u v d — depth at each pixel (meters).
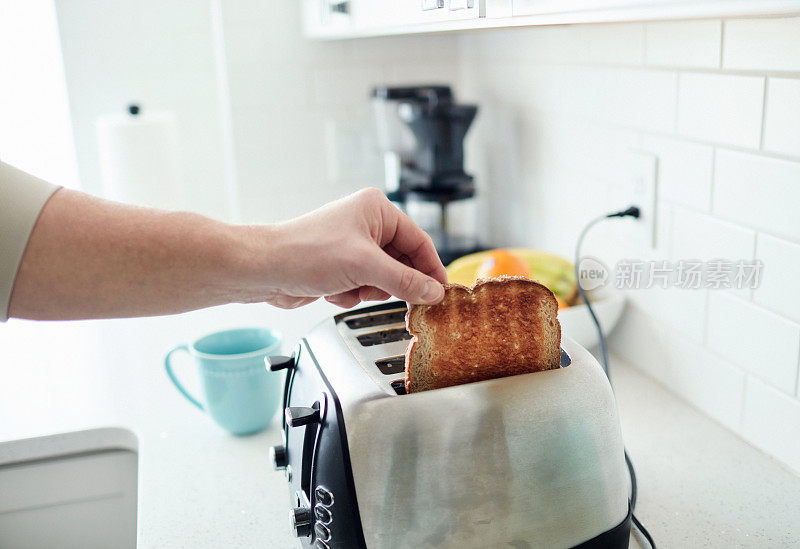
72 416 0.89
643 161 0.89
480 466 0.48
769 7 0.39
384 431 0.48
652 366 0.92
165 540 0.66
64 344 1.14
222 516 0.69
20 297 0.52
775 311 0.71
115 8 1.60
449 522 0.49
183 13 1.64
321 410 0.51
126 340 1.10
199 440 0.83
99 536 0.88
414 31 0.83
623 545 0.55
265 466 0.77
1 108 1.61
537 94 1.16
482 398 0.49
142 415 0.89
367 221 0.56
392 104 1.35
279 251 0.52
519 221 1.27
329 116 1.50
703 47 0.76
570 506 0.51
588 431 0.51
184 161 1.73
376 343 0.60
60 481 0.85
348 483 0.48
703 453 0.76
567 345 0.58
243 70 1.43
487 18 0.64
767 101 0.68
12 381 1.03
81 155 1.67
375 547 0.49
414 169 1.33
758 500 0.68
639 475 0.72
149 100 1.67
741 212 0.74
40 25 1.59
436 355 0.52
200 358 0.79
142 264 0.51
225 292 0.53
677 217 0.84
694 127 0.79
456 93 1.51
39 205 0.51
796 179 0.66
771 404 0.73
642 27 0.87
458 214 1.43
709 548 0.61
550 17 0.56
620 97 0.93
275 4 1.42
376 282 0.51
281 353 0.83
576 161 1.06
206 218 0.53
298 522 0.53
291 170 1.51
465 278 1.00
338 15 1.10
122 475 0.86
